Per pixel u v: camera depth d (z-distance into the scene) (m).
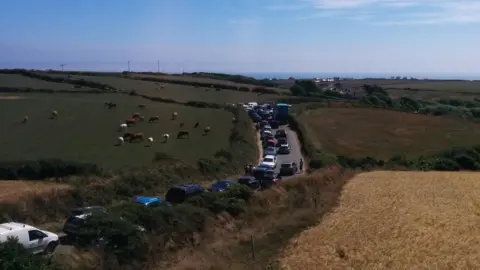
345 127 99.25
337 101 139.75
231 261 24.06
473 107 156.00
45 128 76.12
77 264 20.22
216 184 43.16
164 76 186.62
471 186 49.16
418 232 31.56
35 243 23.02
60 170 46.78
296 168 63.06
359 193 44.94
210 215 30.64
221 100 132.25
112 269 21.16
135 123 85.12
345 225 33.09
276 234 29.92
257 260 25.02
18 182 44.06
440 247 28.50
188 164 54.69
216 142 73.56
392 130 97.19
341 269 24.56
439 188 47.78
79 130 76.31
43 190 36.78
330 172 52.06
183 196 37.53
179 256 24.19
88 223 24.97
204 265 22.38
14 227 22.95
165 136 73.56
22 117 83.69
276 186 42.59
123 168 49.81
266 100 140.38
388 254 27.08
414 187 48.31
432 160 71.00
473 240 29.97
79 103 102.19
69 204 35.25
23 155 56.22
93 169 47.59
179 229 26.98
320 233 30.98
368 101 144.88
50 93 116.88
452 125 104.25
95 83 141.50
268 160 64.75
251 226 31.53
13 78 149.75
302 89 167.88
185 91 145.88
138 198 36.81
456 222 34.34
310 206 37.59
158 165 52.31
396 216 35.91
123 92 127.88
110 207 33.78
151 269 22.41
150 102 113.12
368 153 76.50
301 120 105.12
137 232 24.11
